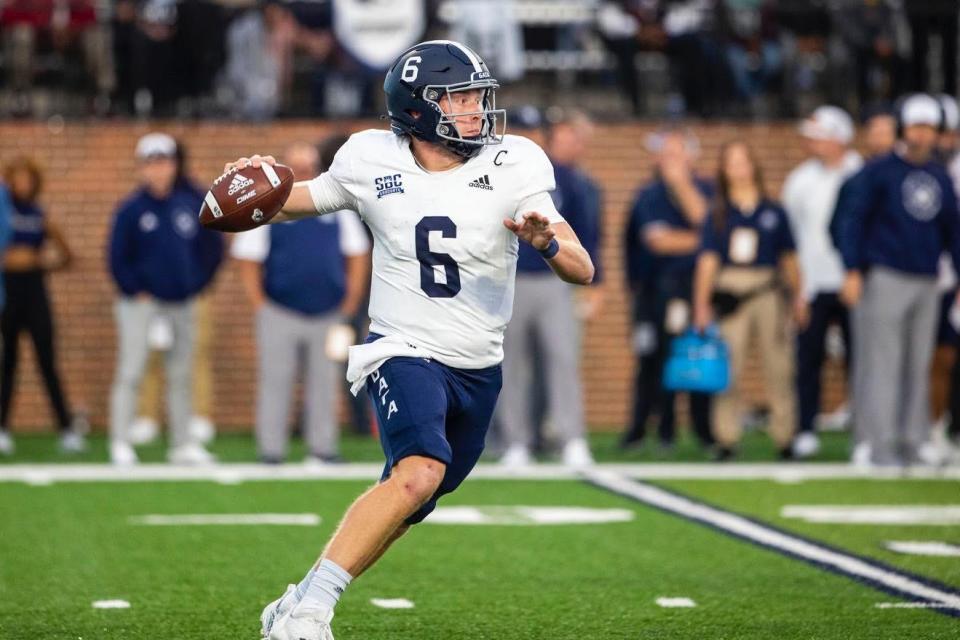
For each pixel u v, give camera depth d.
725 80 55.72
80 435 51.06
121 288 41.62
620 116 55.28
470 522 31.75
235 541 29.41
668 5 56.03
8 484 37.62
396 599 23.98
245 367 53.28
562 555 27.95
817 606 23.42
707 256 42.00
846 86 56.56
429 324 19.30
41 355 46.12
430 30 54.38
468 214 19.17
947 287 43.38
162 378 52.06
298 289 40.91
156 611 22.98
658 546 28.94
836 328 53.16
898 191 39.16
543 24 57.38
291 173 19.83
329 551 18.11
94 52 54.53
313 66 54.97
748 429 54.19
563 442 41.88
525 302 41.22
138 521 31.81
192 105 54.50
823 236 45.16
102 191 53.12
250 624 22.05
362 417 50.31
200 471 40.41
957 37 56.41
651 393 46.34
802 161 55.56
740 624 22.14
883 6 56.41
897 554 28.08
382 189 19.38
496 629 21.86
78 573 26.09
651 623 22.25
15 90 54.56
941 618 22.52
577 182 41.66
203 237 42.31
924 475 39.62
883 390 40.06
